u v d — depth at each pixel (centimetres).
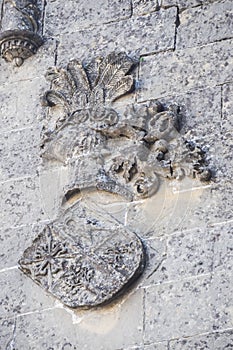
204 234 1106
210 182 1130
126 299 1097
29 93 1235
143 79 1200
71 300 1103
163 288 1092
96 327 1093
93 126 1178
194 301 1079
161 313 1082
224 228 1104
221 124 1154
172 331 1072
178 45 1208
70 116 1192
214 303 1073
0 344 1110
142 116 1170
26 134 1210
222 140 1146
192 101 1173
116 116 1178
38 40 1251
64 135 1184
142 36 1224
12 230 1163
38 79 1240
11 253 1152
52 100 1212
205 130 1155
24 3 1259
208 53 1195
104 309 1098
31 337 1107
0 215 1173
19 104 1231
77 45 1245
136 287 1100
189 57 1198
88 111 1188
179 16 1225
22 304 1124
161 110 1175
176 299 1084
